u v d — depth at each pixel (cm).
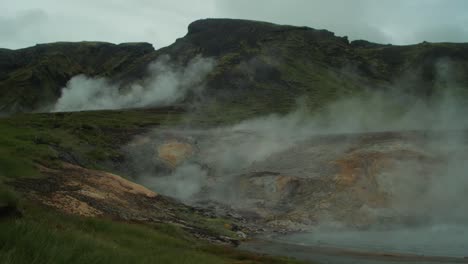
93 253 1062
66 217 2134
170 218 3428
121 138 6669
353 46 16788
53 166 3819
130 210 3175
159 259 1519
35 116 8419
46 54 17312
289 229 3872
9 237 884
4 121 6981
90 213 2667
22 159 3538
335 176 4553
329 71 12838
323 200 4316
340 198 4300
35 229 976
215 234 3322
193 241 2834
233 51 14312
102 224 2245
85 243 1203
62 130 6619
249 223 4041
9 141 4250
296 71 12475
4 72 17050
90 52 18750
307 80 11969
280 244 3247
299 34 14688
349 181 4444
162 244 2291
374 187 4362
